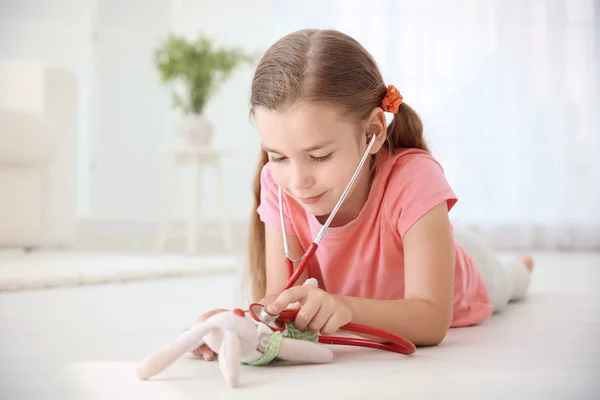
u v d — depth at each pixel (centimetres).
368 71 109
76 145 362
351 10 423
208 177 440
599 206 424
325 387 83
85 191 436
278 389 82
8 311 159
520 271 181
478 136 423
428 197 112
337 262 125
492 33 425
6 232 339
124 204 439
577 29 427
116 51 439
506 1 425
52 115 355
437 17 423
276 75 102
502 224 422
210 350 99
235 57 382
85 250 377
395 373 91
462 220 421
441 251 111
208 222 434
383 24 421
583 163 424
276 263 127
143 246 430
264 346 92
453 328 136
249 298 146
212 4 443
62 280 218
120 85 440
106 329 133
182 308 165
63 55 439
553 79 426
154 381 88
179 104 383
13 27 436
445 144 423
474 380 88
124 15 440
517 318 152
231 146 443
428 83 422
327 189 104
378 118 110
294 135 100
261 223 134
